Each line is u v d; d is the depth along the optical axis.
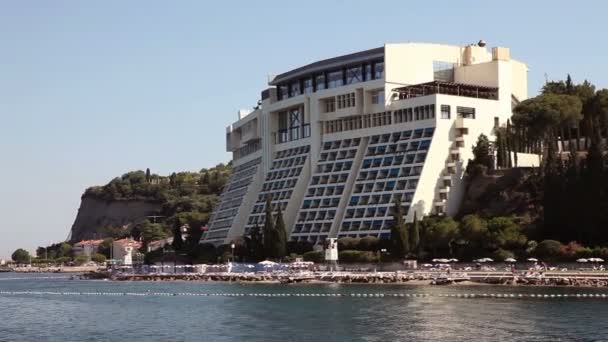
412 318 121.88
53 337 115.12
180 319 131.12
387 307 137.62
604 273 171.88
